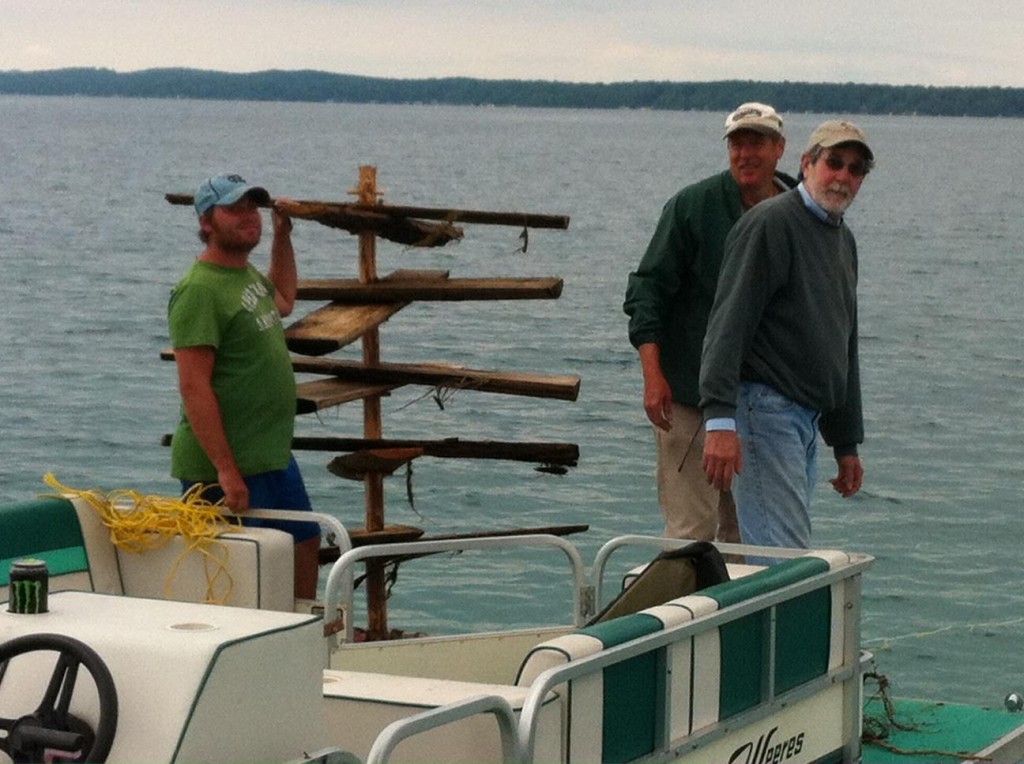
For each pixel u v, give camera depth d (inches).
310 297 285.3
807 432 215.5
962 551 474.3
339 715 141.1
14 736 116.0
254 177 3093.0
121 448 635.5
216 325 207.0
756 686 155.9
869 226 2262.6
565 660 130.5
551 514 514.0
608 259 1572.3
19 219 1998.0
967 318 1159.6
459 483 552.4
